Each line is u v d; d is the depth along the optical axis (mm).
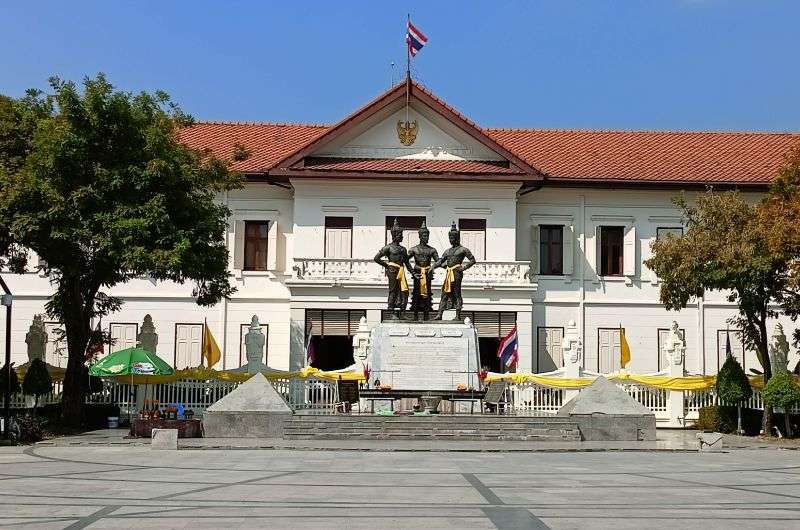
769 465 23312
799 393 33812
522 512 14773
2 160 33750
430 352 35125
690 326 51719
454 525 13477
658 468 22281
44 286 50281
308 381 39312
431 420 30797
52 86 34344
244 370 40562
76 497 16359
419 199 50719
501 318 49250
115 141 34219
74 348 35062
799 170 34750
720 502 16094
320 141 50188
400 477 19797
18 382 38031
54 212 31750
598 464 23297
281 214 51875
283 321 51312
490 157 51156
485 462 23547
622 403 31297
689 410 40250
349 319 48781
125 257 32281
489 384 40000
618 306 51781
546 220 52188
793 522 13930
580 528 13289
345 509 15039
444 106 50375
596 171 51781
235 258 51531
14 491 17172
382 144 51125
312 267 48750
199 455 25141
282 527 13250
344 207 50594
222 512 14656
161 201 33688
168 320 50812
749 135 56688
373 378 34875
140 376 39031
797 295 35719
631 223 52250
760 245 34906
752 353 51469
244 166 51406
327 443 28594
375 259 36000
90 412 36344
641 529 13242
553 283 51812
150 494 16766
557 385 39312
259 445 27656
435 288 48625
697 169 52250
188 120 37812
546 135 56656
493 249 50562
